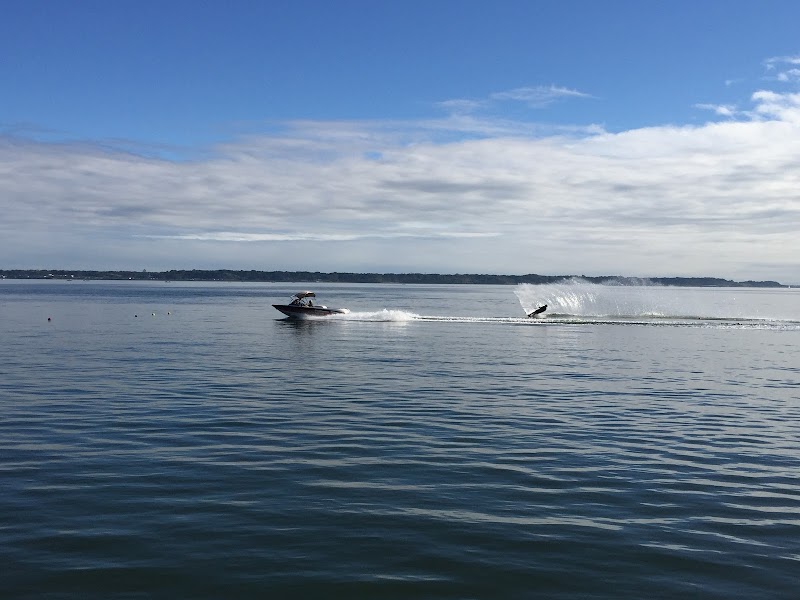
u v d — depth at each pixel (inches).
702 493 528.4
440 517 470.6
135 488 521.7
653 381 1130.7
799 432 745.6
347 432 721.6
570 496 517.7
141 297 5580.7
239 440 677.9
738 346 1754.4
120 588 364.5
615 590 369.7
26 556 399.9
